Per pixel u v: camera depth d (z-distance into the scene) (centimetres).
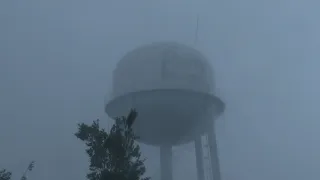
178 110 3822
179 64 3969
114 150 1988
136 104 3841
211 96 3956
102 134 2058
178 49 4144
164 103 3800
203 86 3938
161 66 3934
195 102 3866
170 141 4025
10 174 2541
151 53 4075
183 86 3825
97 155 2002
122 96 3903
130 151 2031
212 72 4209
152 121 3853
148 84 3844
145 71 3931
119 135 2011
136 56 4103
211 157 3978
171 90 3791
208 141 4025
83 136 2064
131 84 3903
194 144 4069
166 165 4072
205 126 3981
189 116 3866
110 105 3994
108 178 1888
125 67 4066
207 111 3981
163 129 3891
